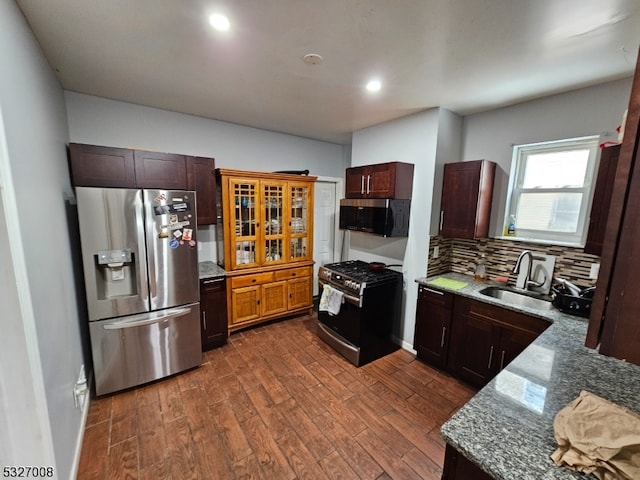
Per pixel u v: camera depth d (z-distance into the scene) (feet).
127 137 9.43
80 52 6.04
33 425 4.11
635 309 1.77
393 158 10.53
